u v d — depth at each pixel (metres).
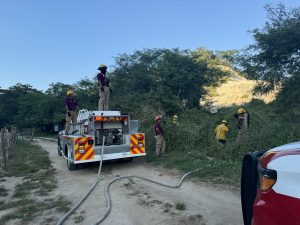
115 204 6.45
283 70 22.73
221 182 7.78
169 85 30.33
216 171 8.70
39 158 14.47
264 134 10.89
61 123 47.91
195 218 5.34
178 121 15.22
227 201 6.24
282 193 2.32
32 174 10.45
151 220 5.39
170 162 10.74
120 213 5.86
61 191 7.85
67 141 11.41
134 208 6.10
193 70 31.58
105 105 12.82
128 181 8.64
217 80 33.59
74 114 13.24
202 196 6.70
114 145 10.53
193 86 31.19
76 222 5.49
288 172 2.37
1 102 64.81
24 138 37.97
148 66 32.94
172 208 5.96
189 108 29.67
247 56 24.25
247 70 24.31
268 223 2.37
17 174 10.51
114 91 31.20
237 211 5.61
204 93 33.38
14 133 26.17
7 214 6.04
